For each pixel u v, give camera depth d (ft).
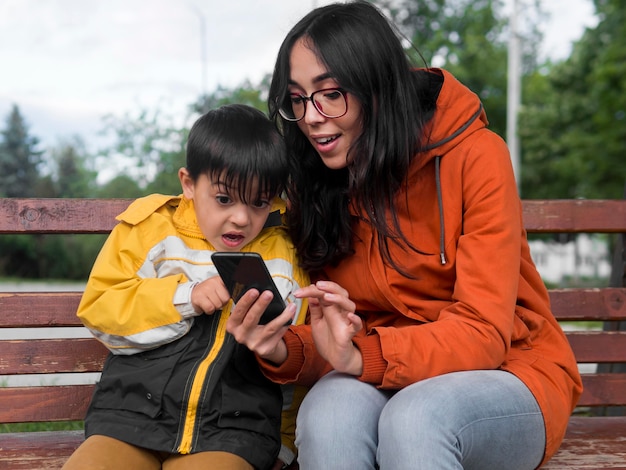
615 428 7.98
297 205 7.08
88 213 7.89
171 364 6.48
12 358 7.68
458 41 81.10
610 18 58.23
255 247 7.15
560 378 6.47
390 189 6.66
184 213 7.14
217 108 7.18
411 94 6.59
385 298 6.82
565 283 91.86
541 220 8.55
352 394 5.90
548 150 66.95
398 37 6.66
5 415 7.62
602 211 8.64
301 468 5.85
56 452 7.22
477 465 5.90
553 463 6.89
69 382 15.35
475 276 6.26
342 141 6.66
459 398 5.64
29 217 7.78
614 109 57.93
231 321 6.04
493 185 6.45
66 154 79.36
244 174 6.59
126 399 6.47
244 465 6.16
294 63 6.58
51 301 7.79
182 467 6.08
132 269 6.75
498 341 6.07
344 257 7.04
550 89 70.54
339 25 6.46
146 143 69.26
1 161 92.63
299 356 6.55
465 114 6.69
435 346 5.97
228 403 6.41
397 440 5.42
